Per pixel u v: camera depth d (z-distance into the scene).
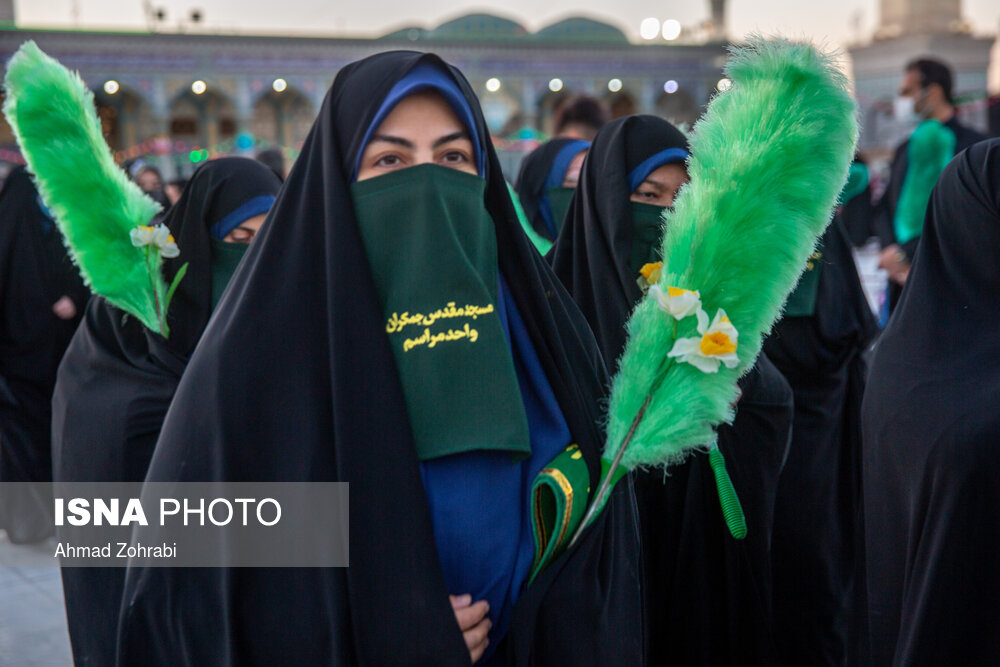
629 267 2.29
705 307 1.39
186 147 24.00
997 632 1.85
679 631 2.23
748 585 2.23
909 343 2.03
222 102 27.41
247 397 1.30
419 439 1.31
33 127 2.05
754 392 2.31
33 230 4.47
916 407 1.95
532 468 1.38
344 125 1.40
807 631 2.90
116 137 26.41
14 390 4.34
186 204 2.41
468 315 1.34
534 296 1.45
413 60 1.37
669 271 1.43
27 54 2.06
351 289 1.32
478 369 1.32
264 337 1.32
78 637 2.33
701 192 1.42
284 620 1.27
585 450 1.40
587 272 2.40
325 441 1.28
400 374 1.33
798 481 2.93
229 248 2.41
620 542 1.43
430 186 1.36
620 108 29.50
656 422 1.36
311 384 1.31
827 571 2.93
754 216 1.38
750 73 1.40
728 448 2.31
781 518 2.91
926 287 2.05
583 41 28.16
